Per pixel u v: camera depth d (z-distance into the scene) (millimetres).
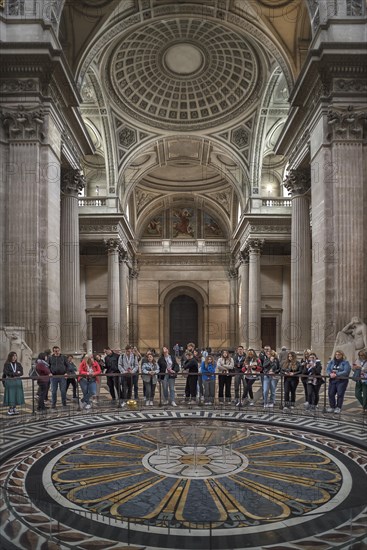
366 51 13648
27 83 13703
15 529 3842
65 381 10445
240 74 25328
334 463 6117
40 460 6273
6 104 13695
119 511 4523
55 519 4043
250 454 6566
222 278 40531
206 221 41469
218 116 27969
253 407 10320
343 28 13906
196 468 5922
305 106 15836
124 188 33188
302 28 17641
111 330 29266
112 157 28781
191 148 31953
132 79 25688
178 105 27656
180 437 6234
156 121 28125
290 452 6652
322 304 13844
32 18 13695
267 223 29359
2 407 10477
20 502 4367
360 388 9734
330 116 13859
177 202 40781
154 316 40281
